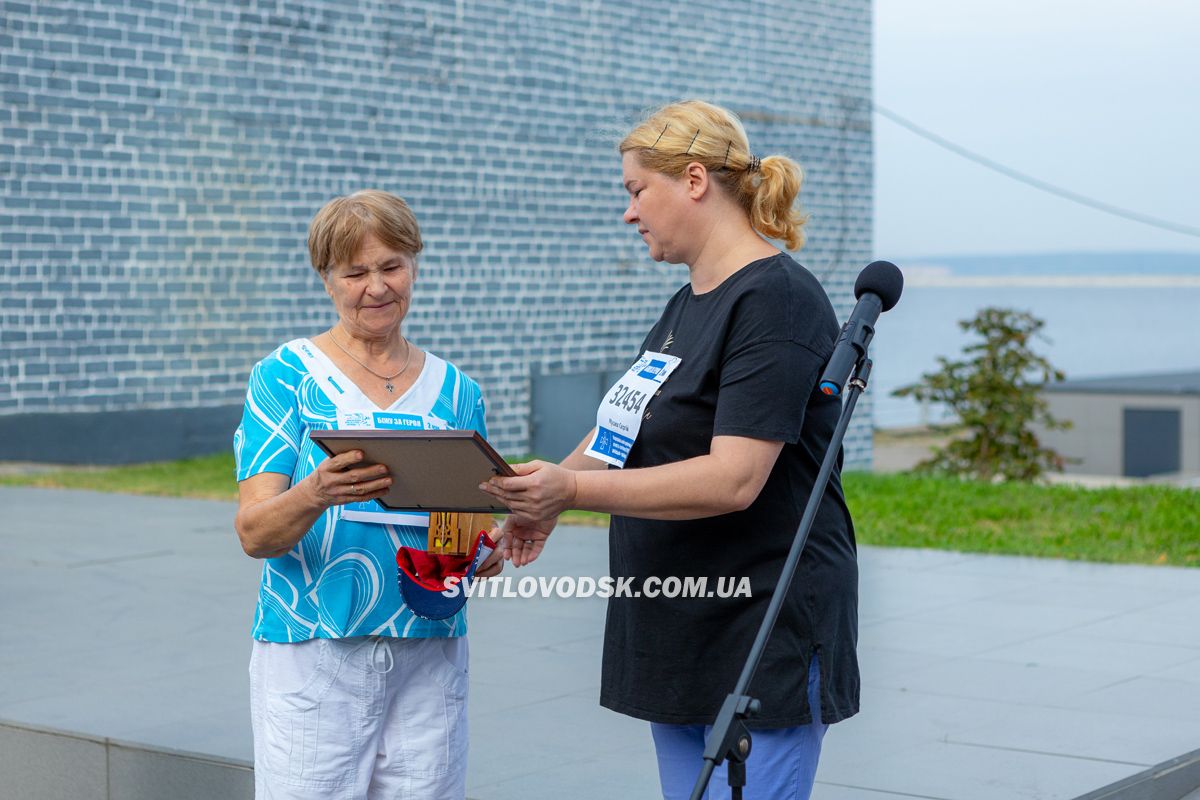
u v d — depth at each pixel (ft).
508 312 41.60
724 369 7.59
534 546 8.56
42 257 33.12
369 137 38.45
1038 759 12.28
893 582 21.02
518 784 11.77
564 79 42.73
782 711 7.71
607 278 44.29
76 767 12.92
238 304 36.60
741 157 7.84
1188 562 22.71
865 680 15.15
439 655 8.54
